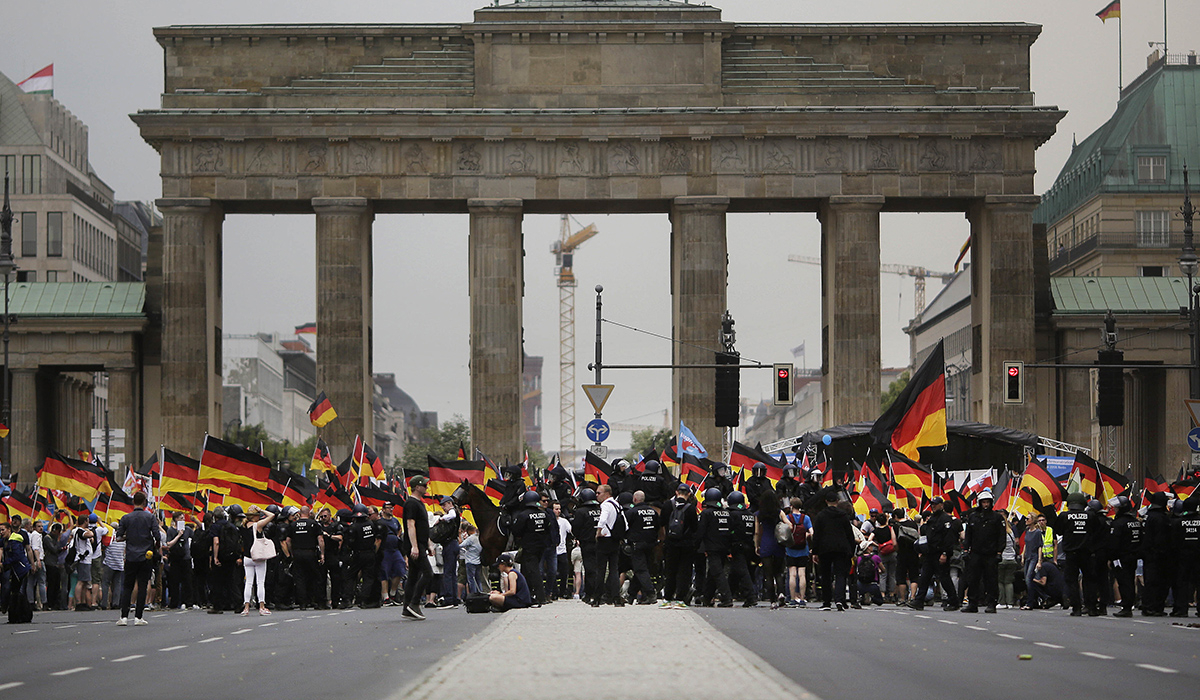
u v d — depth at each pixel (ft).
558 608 372.17
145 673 244.22
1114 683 219.00
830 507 384.27
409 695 185.57
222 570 435.94
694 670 212.02
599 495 384.27
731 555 396.78
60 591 498.28
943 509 413.39
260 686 219.00
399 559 458.50
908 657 255.91
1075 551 392.06
